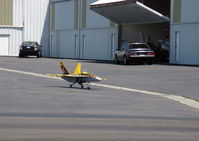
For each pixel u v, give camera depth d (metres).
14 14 67.19
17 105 16.17
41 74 31.11
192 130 12.04
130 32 51.66
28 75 30.16
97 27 55.47
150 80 27.19
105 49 54.09
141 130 11.82
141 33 51.00
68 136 10.69
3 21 66.69
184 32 42.09
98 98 18.83
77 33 59.72
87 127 12.06
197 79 27.39
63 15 63.28
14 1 67.06
